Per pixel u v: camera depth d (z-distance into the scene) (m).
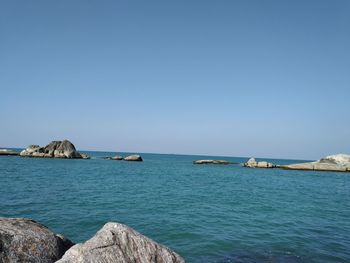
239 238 13.92
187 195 27.39
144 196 25.67
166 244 12.66
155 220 16.56
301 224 17.20
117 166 71.25
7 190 25.03
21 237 6.65
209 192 30.33
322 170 75.38
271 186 39.38
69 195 24.12
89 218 16.27
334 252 12.41
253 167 87.62
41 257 6.65
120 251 6.22
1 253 6.15
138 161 107.75
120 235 6.55
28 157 88.19
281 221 17.78
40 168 51.44
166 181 40.56
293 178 54.72
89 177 40.75
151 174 52.31
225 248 12.51
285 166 81.75
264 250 12.44
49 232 7.46
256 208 21.88
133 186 33.06
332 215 20.36
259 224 16.78
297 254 12.08
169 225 15.59
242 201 24.98
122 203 21.59
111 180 38.41
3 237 6.42
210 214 18.92
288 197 29.00
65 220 15.62
